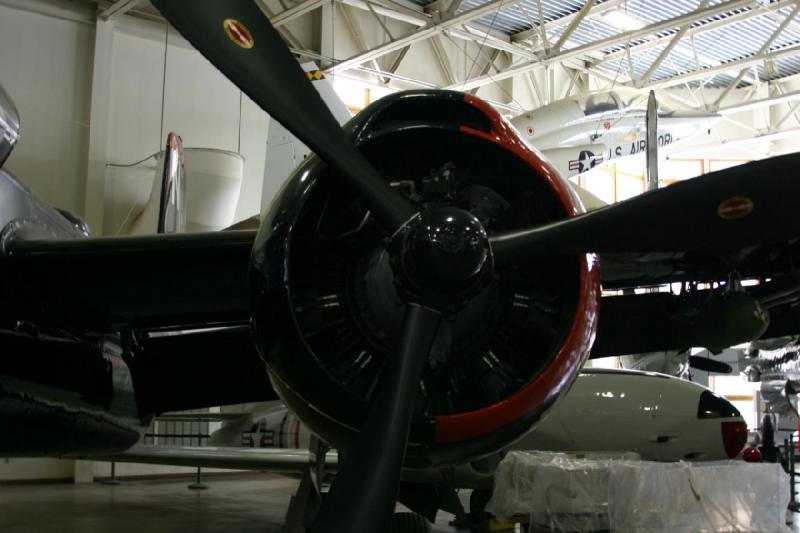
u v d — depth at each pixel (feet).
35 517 22.40
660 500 14.39
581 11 38.40
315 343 7.80
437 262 6.55
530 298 8.00
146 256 8.98
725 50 48.62
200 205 32.55
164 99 36.40
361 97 43.73
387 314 7.84
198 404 11.51
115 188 34.78
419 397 7.80
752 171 6.79
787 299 9.59
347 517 6.08
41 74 33.32
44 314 9.40
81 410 10.18
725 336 8.47
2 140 7.97
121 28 35.55
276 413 25.91
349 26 42.37
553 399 7.23
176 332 11.59
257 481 36.88
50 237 10.03
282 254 7.05
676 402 22.40
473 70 46.78
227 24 7.18
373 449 6.41
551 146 40.96
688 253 8.90
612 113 41.68
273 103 7.16
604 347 10.00
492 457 20.20
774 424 32.22
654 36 46.03
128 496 28.89
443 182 7.78
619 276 9.86
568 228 7.22
